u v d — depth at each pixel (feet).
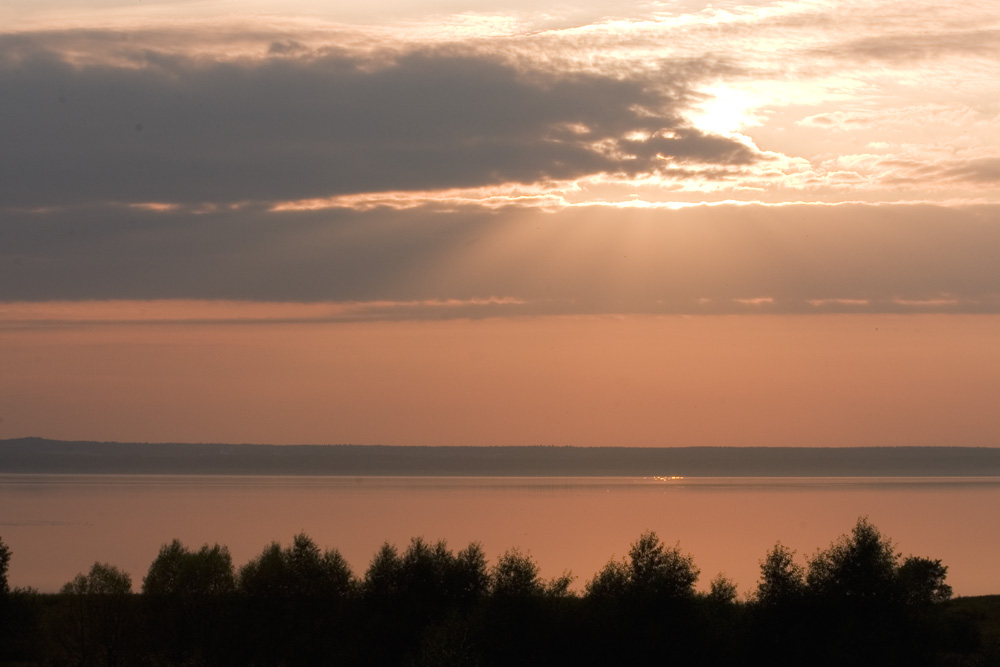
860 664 163.73
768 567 173.99
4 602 184.65
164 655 175.63
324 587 179.01
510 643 165.48
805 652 166.71
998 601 261.24
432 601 177.78
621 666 166.71
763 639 169.27
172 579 177.06
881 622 166.71
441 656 160.04
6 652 180.04
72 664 172.96
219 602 176.96
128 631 174.70
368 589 180.45
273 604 176.96
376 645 173.27
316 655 174.19
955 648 185.26
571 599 172.55
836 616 169.07
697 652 167.32
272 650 175.32
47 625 177.06
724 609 174.60
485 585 179.73
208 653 175.32
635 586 171.22
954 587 377.71
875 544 171.83
